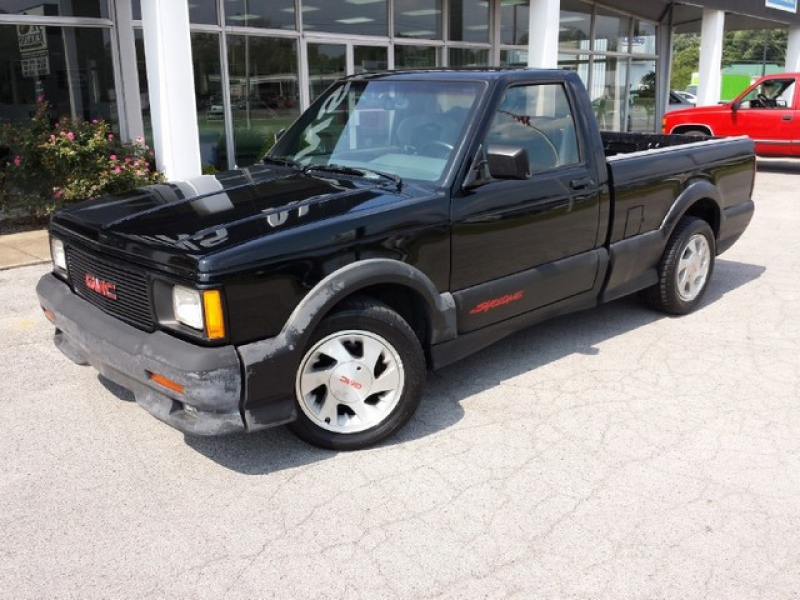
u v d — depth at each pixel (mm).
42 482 3451
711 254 5879
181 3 8500
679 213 5387
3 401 4289
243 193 3939
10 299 6242
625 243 5020
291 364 3307
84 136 8922
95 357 3598
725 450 3705
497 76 4242
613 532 3049
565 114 4602
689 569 2822
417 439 3826
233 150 11867
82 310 3758
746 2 18016
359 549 2951
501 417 4074
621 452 3688
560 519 3139
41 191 9141
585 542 2984
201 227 3432
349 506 3242
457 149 3984
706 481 3422
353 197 3742
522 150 3693
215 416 3193
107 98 10500
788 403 4246
